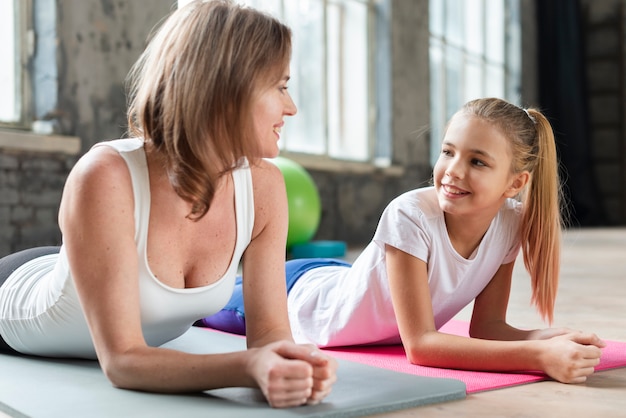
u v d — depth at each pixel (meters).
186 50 1.25
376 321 1.91
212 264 1.45
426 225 1.71
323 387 1.22
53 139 4.37
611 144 11.97
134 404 1.24
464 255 1.79
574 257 5.54
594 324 2.45
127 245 1.28
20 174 4.24
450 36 9.18
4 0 4.36
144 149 1.36
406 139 8.02
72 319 1.53
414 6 8.12
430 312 1.73
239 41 1.24
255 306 1.47
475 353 1.63
